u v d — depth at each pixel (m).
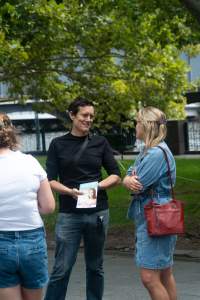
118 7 15.80
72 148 6.85
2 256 5.11
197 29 15.09
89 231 6.84
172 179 6.17
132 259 10.70
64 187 6.74
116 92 20.38
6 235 5.13
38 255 5.21
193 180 18.53
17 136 5.39
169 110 22.33
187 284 8.76
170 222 5.98
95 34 18.22
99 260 6.95
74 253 6.85
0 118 5.35
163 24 15.53
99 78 20.16
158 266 6.05
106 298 8.10
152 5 14.76
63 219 6.81
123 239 11.92
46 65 19.38
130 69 19.86
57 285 6.81
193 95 24.30
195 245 11.11
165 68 20.39
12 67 19.03
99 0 17.05
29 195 5.20
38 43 17.92
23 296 5.29
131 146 32.97
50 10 16.88
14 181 5.17
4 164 5.21
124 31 17.88
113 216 13.95
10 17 15.77
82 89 20.34
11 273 5.15
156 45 18.16
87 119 6.86
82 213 6.78
